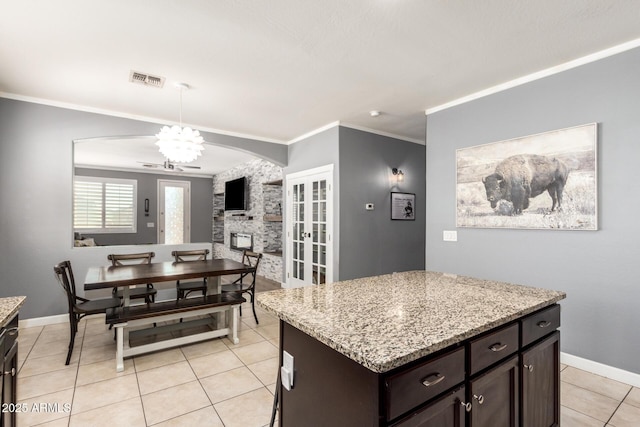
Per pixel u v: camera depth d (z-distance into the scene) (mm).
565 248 2723
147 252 4258
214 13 2082
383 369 947
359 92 3410
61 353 2920
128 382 2438
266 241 6797
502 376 1377
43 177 3621
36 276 3604
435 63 2768
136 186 8977
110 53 2592
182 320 3934
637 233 2363
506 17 2119
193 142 3215
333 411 1190
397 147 5215
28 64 2771
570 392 2318
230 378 2512
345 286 1969
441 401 1128
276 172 6340
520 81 3033
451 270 3572
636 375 2371
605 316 2512
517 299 1654
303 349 1379
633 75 2391
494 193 3197
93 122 3879
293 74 2980
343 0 1955
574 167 2654
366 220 4812
